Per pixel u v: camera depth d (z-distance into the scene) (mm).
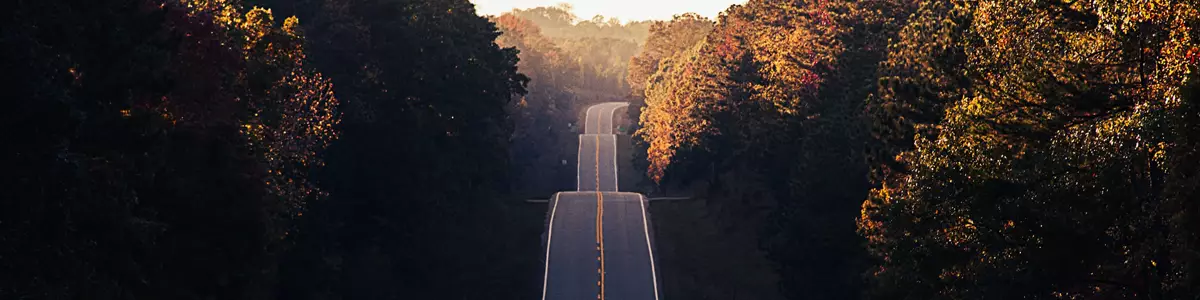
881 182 35906
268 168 34812
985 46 24750
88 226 22266
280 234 34344
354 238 52656
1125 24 18156
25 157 20781
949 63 30750
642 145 134375
